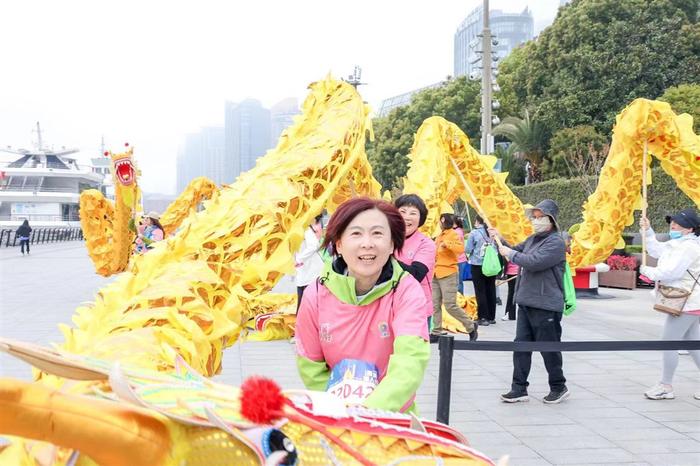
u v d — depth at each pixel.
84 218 10.42
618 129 7.07
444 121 8.30
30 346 1.29
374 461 1.65
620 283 14.27
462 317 8.30
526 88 26.27
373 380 2.29
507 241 8.88
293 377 6.25
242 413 1.47
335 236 2.32
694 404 5.55
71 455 1.46
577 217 20.25
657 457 4.31
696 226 5.65
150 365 2.53
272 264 3.81
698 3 23.27
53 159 62.75
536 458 4.29
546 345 3.97
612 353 7.64
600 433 4.80
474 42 21.06
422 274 4.18
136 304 3.03
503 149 28.52
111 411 1.27
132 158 8.30
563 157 23.23
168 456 1.34
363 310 2.32
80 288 13.38
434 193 7.67
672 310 5.62
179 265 3.36
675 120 6.85
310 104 5.17
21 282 14.63
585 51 23.14
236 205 3.86
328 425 1.65
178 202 13.96
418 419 1.80
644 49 22.36
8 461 1.61
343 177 4.79
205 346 2.99
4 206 55.00
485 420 5.11
